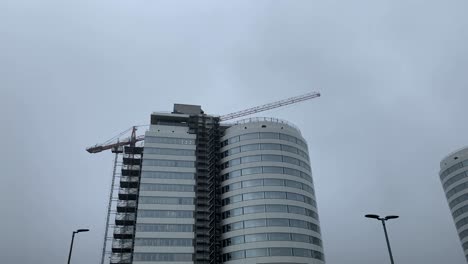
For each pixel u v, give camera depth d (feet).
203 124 496.64
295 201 428.56
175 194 434.30
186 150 461.37
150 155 450.30
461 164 504.43
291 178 438.81
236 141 461.37
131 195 479.00
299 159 457.27
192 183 443.73
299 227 417.69
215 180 465.88
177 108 530.27
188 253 408.67
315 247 420.36
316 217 445.37
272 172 435.53
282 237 406.41
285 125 470.39
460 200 495.82
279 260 396.37
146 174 439.22
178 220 421.59
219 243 439.63
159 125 473.67
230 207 433.48
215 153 481.87
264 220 412.98
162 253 404.36
